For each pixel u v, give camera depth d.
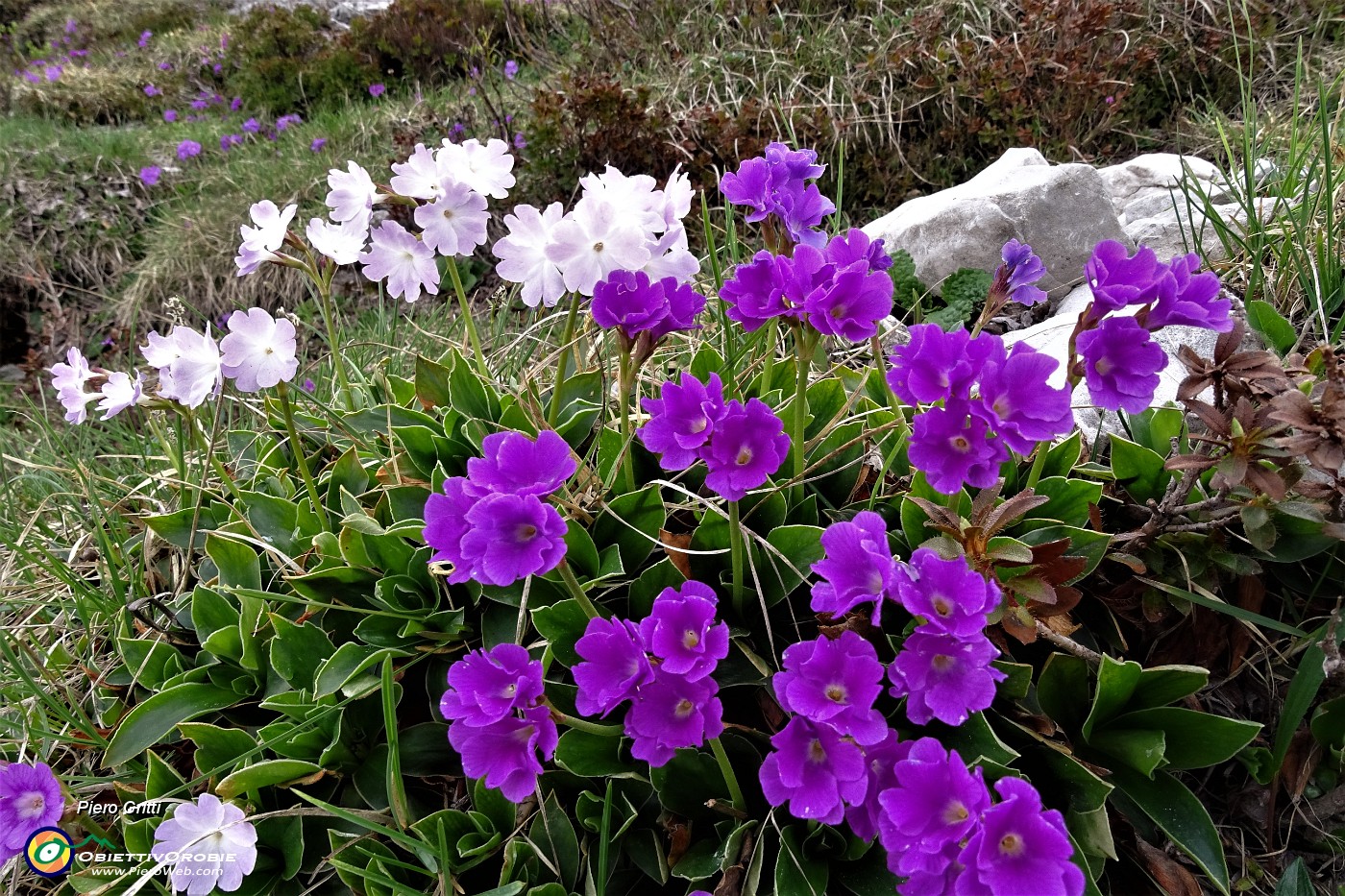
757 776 0.31
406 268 0.39
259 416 0.54
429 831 0.30
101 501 0.50
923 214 0.63
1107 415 0.40
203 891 0.30
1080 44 0.91
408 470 0.40
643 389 0.45
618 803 0.31
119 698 0.38
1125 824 0.31
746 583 0.34
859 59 1.01
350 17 1.93
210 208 1.24
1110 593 0.34
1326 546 0.32
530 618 0.33
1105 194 0.60
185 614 0.38
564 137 0.95
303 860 0.32
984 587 0.24
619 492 0.37
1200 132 0.84
